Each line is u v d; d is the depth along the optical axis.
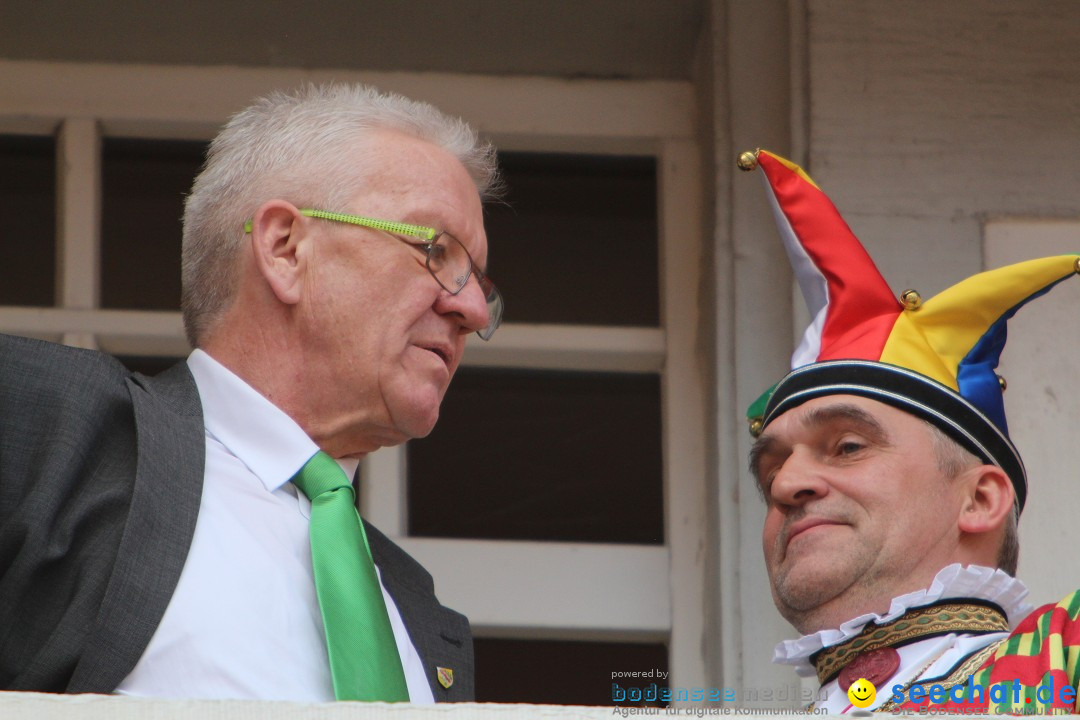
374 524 13.30
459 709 6.96
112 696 6.90
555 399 14.77
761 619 12.36
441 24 13.95
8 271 14.74
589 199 14.93
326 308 9.09
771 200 10.56
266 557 8.51
